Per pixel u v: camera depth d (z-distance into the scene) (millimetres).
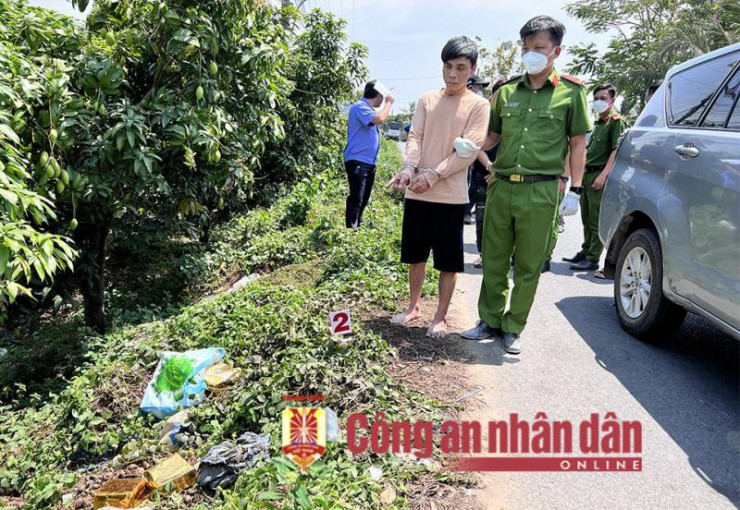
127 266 7551
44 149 4297
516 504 2340
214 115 5094
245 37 5438
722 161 3148
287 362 3256
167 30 4770
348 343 3496
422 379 3357
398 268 5230
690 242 3346
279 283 5797
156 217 6555
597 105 5766
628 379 3420
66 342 5262
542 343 3961
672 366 3604
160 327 4484
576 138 3566
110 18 5031
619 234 4340
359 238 6098
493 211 3762
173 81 5289
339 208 8422
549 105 3506
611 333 4152
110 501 2570
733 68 3457
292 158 9984
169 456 2973
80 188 4379
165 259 7406
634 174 4176
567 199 3820
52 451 3268
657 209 3715
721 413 3043
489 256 3873
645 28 21391
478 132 3598
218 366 3539
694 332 4195
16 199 3189
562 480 2490
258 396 3053
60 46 4801
